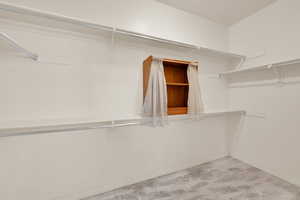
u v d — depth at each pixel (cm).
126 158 166
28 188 126
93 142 150
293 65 161
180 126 201
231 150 239
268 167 187
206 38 218
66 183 139
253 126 204
